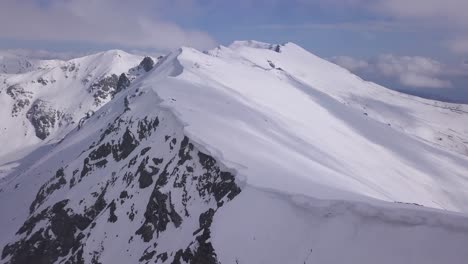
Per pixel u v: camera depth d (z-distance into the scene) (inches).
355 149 7514.8
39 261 3860.7
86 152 5393.7
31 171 6983.3
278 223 2049.7
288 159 3476.9
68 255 3631.9
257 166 2689.5
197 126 3489.2
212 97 5354.3
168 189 2967.5
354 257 1692.9
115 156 4480.8
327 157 5423.2
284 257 1884.8
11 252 4293.8
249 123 4635.8
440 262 1501.0
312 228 1921.8
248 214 2191.2
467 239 1514.5
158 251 2682.1
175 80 5984.3
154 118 4197.8
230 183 2566.4
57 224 4020.7
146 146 3897.6
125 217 3348.9
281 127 5570.9
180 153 3211.1
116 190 3801.7
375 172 6820.9
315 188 2412.6
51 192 4985.2
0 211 6053.2
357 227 1792.6
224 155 2819.9
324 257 1769.2
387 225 1721.2
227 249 2057.1
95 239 3403.1
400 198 6028.5
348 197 2266.2
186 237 2541.8
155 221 2920.8
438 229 1599.4
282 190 2231.8
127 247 3029.0
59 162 6619.1
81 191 4291.3
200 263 2137.1
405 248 1608.0
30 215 5002.5
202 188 2785.4
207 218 2492.6
